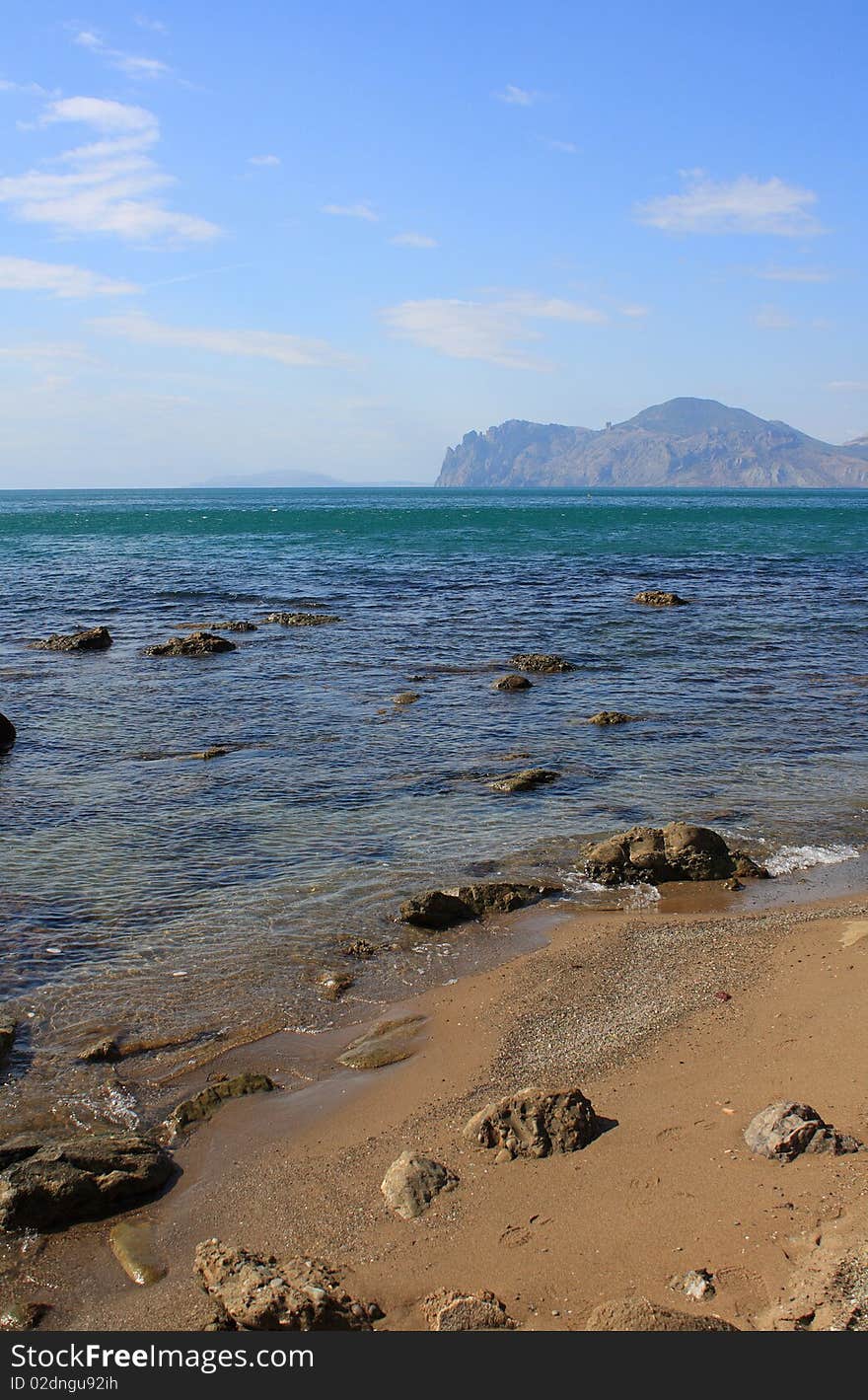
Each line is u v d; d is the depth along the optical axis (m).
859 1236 6.32
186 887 14.30
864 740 22.67
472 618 40.66
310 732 22.88
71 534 92.69
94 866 14.98
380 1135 8.74
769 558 67.38
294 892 14.20
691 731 23.30
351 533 95.06
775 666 30.95
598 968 11.98
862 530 102.12
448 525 109.69
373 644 34.62
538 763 20.58
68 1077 9.70
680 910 13.95
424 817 17.39
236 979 11.69
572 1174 7.82
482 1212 7.50
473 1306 6.33
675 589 50.25
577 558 66.94
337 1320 6.41
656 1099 8.88
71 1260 7.39
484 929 13.28
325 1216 7.68
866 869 15.41
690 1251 6.74
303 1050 10.26
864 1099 8.31
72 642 33.72
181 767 20.11
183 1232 7.63
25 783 18.95
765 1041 9.75
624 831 16.52
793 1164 7.48
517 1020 10.74
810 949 12.05
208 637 33.06
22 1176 7.89
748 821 17.52
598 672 30.00
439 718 24.23
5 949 12.29
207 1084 9.64
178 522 115.44
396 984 11.71
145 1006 11.03
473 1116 8.74
